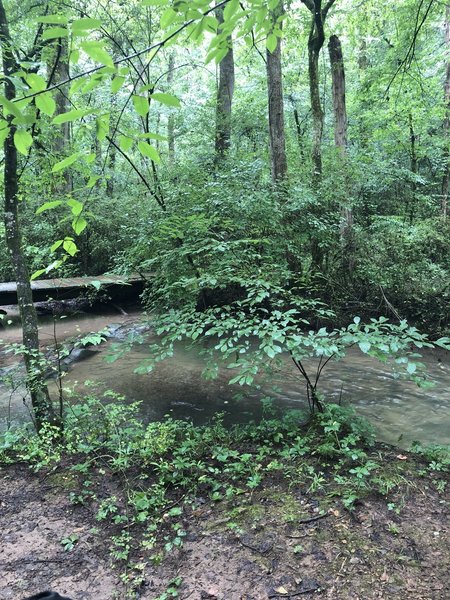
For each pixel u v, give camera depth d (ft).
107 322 33.73
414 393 20.39
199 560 8.83
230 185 26.78
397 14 35.27
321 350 11.56
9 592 8.13
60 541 9.47
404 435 16.35
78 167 11.88
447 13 42.65
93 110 5.72
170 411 18.86
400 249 32.81
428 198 45.32
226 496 10.84
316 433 14.10
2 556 9.06
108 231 39.47
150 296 26.61
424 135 49.67
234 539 9.36
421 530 9.39
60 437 14.03
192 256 19.97
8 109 4.94
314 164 33.55
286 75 53.93
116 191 46.62
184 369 23.81
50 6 18.28
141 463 12.48
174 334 14.21
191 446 13.32
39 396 14.38
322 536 9.30
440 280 30.73
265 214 25.80
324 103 56.13
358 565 8.46
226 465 12.25
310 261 31.50
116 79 5.75
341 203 31.89
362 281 31.73
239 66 59.52
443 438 16.07
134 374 23.20
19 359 25.26
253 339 28.19
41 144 16.11
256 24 7.14
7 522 10.12
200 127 46.14
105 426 14.26
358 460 12.28
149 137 6.02
